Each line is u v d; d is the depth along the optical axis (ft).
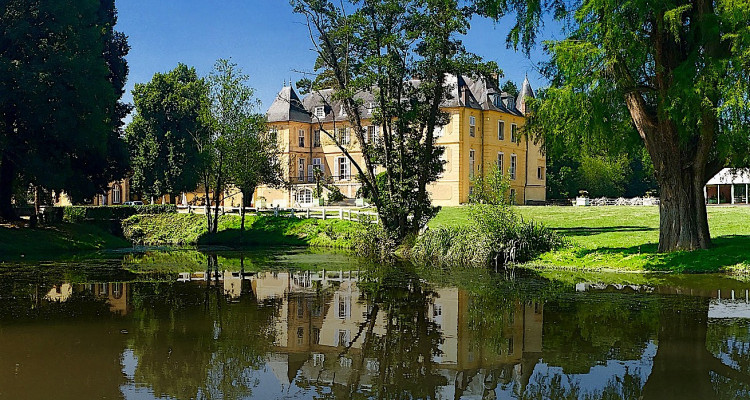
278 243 131.13
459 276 66.74
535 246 78.84
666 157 66.74
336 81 100.27
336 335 38.42
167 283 63.31
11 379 29.35
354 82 91.86
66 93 105.70
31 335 38.19
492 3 66.49
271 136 144.36
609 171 240.94
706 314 42.63
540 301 49.32
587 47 56.44
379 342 36.60
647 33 60.75
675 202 67.46
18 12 104.53
